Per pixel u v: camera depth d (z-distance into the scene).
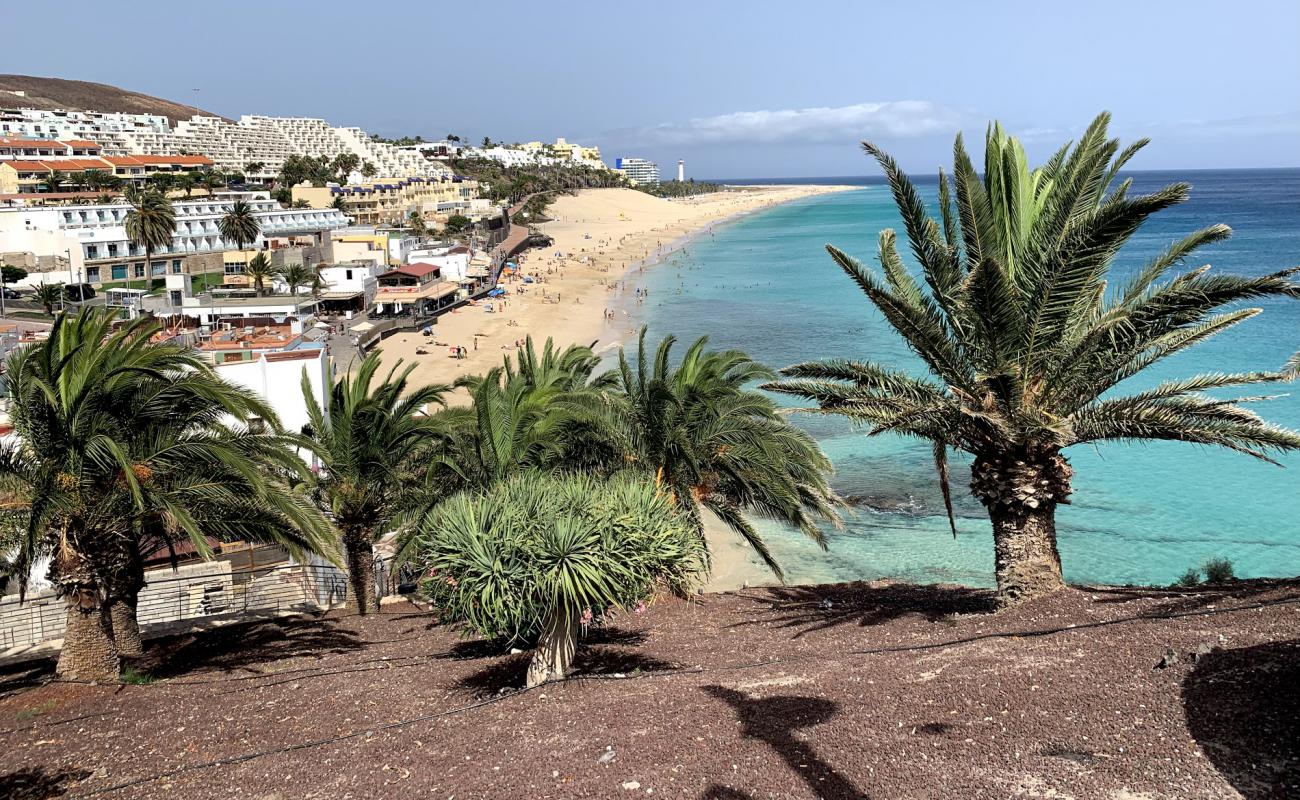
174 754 12.02
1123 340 14.47
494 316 86.25
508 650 16.33
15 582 19.72
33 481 14.98
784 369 16.64
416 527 19.69
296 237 99.44
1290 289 12.67
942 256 15.59
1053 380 14.78
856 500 36.53
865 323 83.44
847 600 20.36
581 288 111.94
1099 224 12.79
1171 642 11.55
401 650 17.56
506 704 12.49
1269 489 35.88
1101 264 13.52
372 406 20.41
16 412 14.76
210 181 127.81
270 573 23.20
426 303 83.69
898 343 72.75
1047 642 12.59
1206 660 10.52
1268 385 49.81
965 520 34.06
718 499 22.31
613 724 11.12
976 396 14.93
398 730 12.02
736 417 20.97
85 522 14.98
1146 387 49.41
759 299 101.25
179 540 17.69
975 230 15.13
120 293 68.75
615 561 12.17
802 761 9.39
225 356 32.09
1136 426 14.27
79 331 15.31
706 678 13.00
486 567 11.99
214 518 16.69
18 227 78.19
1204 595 14.36
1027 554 15.63
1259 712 8.95
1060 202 14.00
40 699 14.70
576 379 25.77
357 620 21.00
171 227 75.56
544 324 83.31
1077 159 14.30
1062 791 8.12
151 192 76.19
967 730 9.64
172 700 14.57
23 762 12.02
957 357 14.98
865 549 31.31
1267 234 143.12
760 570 29.56
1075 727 9.32
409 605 22.81
